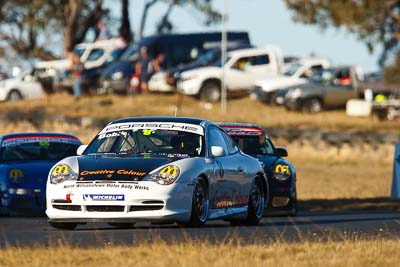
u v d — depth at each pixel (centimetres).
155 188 4700
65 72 17525
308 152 13700
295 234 4688
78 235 4603
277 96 16012
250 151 6588
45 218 6291
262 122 14912
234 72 16638
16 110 15962
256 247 3872
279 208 6494
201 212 4931
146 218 4697
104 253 3691
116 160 4891
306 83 16062
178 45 16925
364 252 3781
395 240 4362
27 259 3619
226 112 15550
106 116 15188
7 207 6519
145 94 16675
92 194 4712
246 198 5456
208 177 4962
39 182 6538
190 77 16350
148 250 3762
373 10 16362
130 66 16800
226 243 4134
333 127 14938
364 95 16300
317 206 8300
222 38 16200
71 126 14400
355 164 13288
